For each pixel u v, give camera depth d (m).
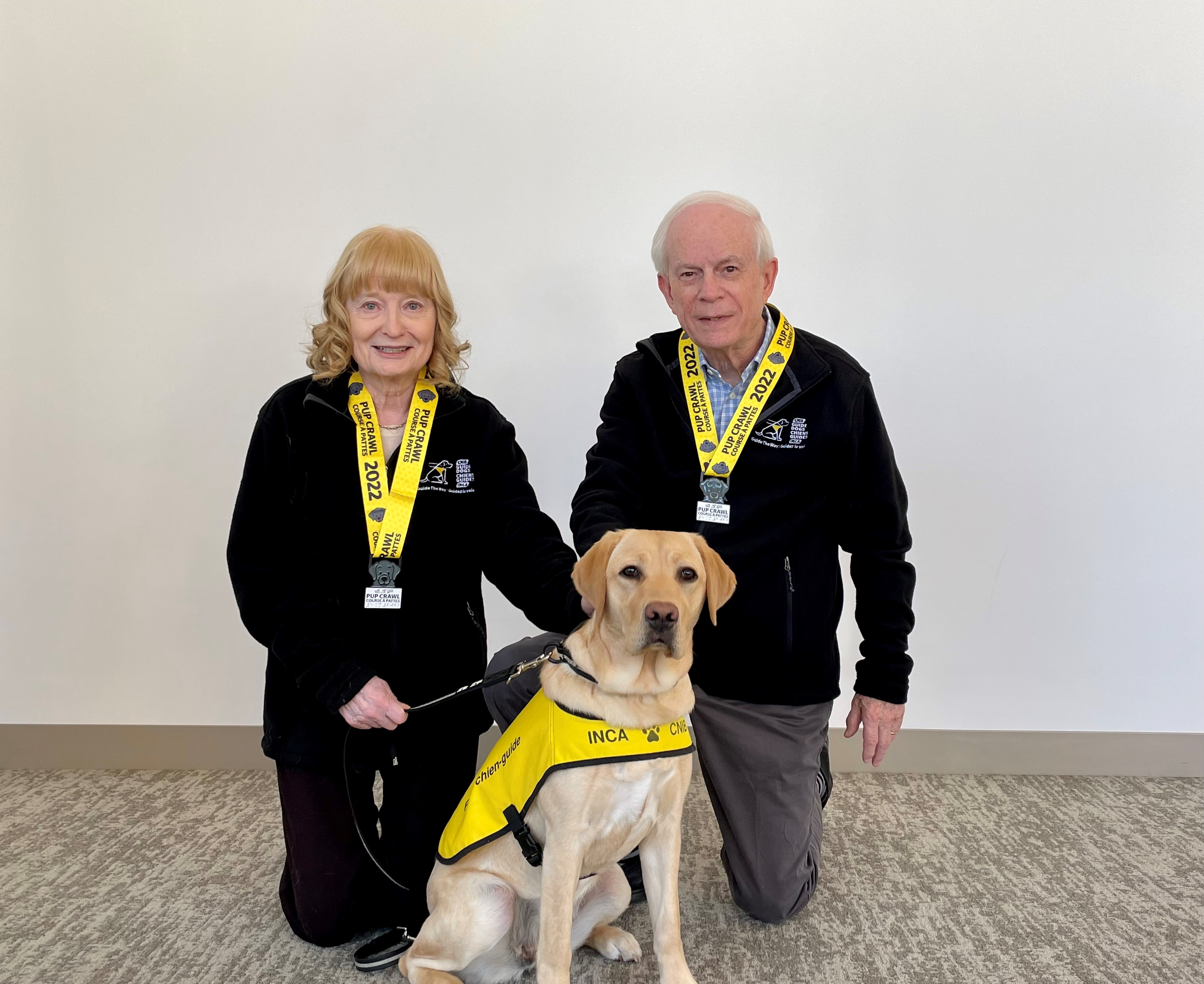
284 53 2.93
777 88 2.91
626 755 1.62
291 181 2.97
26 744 3.16
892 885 2.32
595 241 2.98
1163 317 2.94
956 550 3.06
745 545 2.11
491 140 2.95
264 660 3.12
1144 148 2.88
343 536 1.99
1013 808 2.82
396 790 2.08
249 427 3.04
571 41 2.91
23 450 3.07
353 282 1.95
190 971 1.94
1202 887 2.31
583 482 2.27
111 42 2.94
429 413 2.07
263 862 2.45
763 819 2.10
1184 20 2.83
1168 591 3.04
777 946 2.04
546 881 1.62
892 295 2.98
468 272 3.00
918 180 2.93
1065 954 2.00
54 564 3.12
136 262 3.00
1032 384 2.99
